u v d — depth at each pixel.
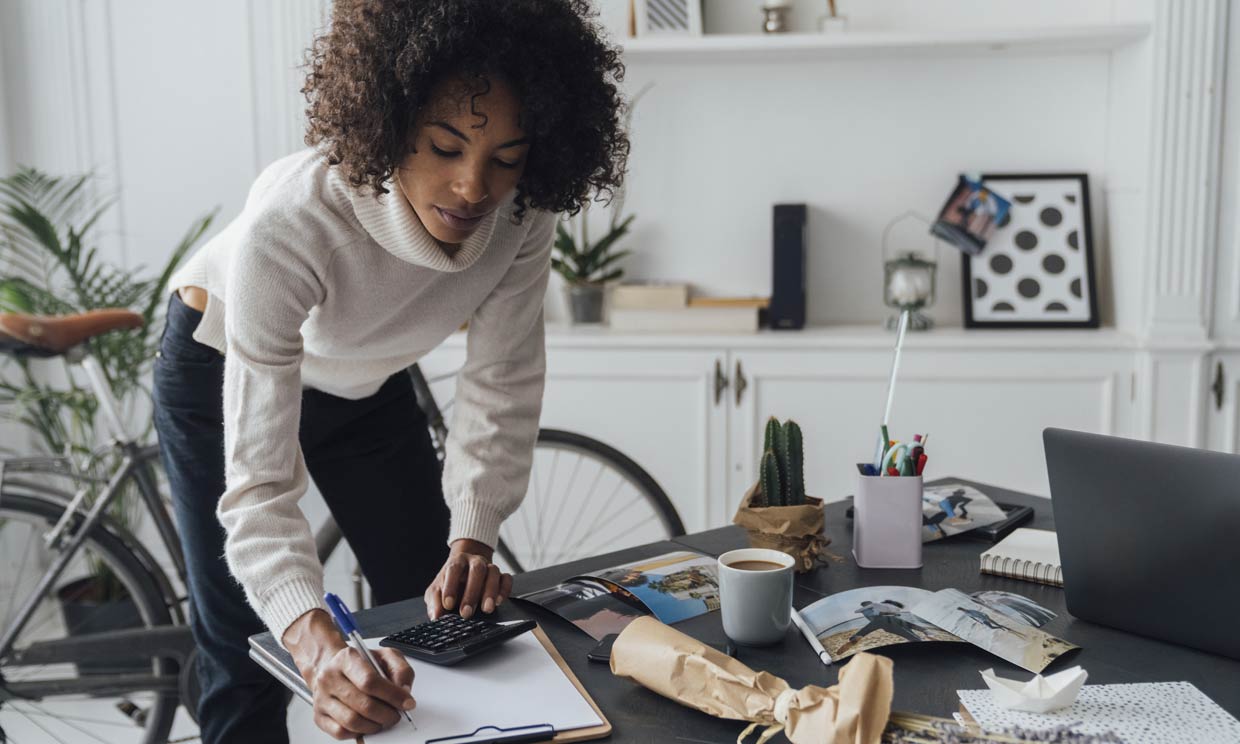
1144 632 1.03
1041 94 2.88
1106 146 2.88
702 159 2.99
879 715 0.79
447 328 1.39
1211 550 0.96
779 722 0.84
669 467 2.84
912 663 0.97
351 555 2.80
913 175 2.95
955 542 1.33
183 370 1.52
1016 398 2.71
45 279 3.04
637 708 0.92
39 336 2.07
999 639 0.99
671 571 1.23
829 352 2.74
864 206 2.97
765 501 1.25
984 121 2.91
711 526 2.84
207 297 1.50
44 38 2.97
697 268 3.04
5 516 2.21
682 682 0.90
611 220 3.02
